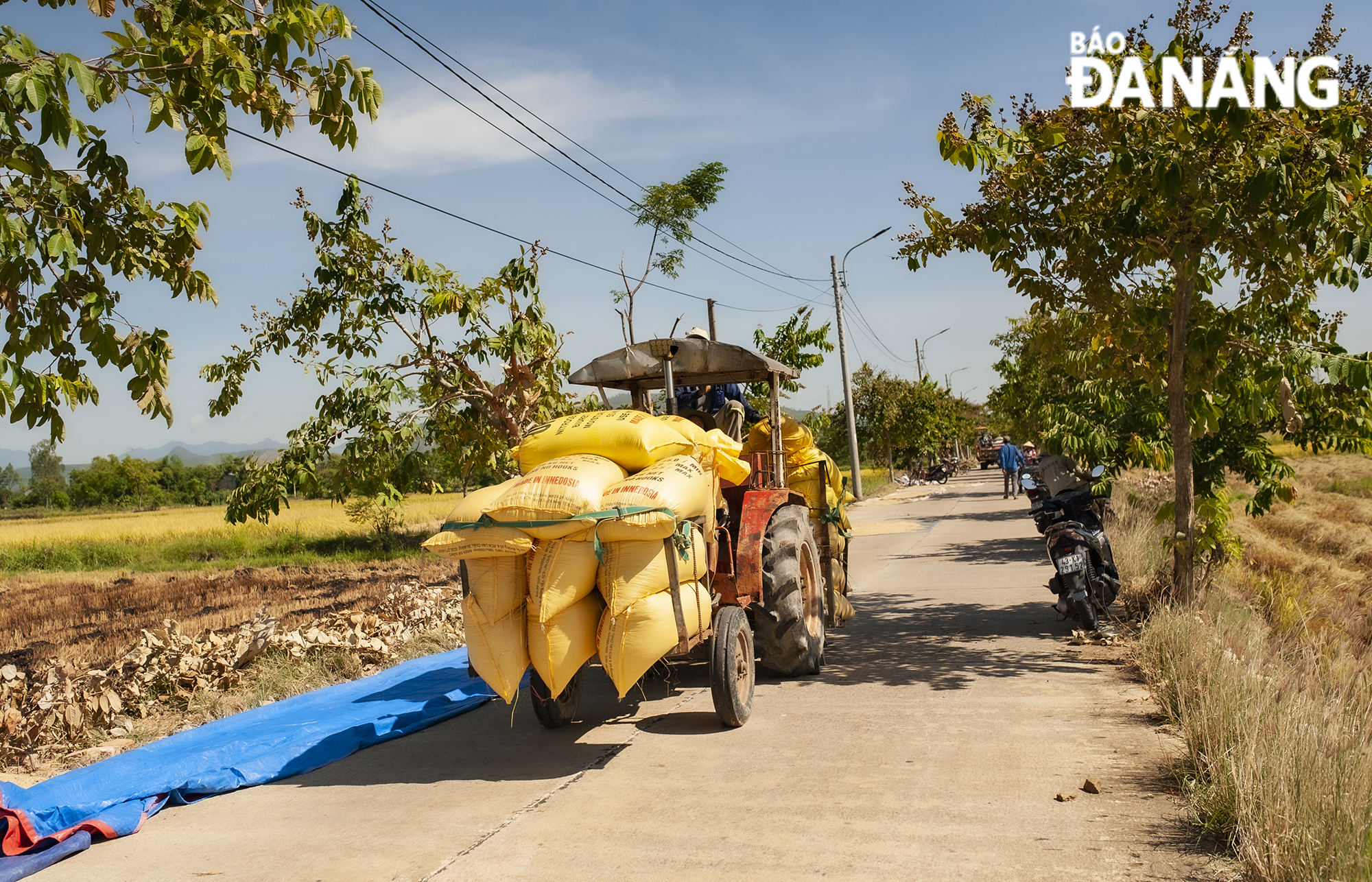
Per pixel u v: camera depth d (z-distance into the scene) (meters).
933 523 20.30
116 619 14.05
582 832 4.12
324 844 4.19
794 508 7.05
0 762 5.94
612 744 5.53
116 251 4.94
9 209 4.44
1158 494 16.78
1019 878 3.39
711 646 5.63
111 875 4.00
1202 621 6.50
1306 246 6.77
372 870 3.86
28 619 14.71
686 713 6.17
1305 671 5.68
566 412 14.34
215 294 5.42
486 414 14.47
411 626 9.54
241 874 3.92
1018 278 7.65
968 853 3.63
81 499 99.56
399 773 5.24
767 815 4.17
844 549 9.46
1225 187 6.74
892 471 44.09
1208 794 3.90
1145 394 10.45
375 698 6.82
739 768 4.89
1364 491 25.95
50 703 6.32
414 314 14.76
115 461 105.69
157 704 7.13
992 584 11.09
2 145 4.43
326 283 14.61
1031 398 15.59
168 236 5.14
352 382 13.80
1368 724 4.29
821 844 3.81
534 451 5.56
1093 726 5.27
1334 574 11.23
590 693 6.97
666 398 6.93
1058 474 8.17
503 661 4.94
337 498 13.90
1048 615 8.89
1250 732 4.08
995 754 4.85
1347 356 6.64
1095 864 3.47
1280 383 6.93
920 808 4.14
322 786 5.10
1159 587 8.12
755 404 13.83
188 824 4.59
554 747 5.55
